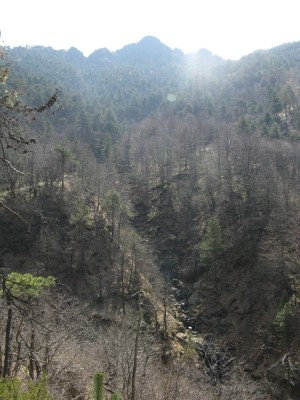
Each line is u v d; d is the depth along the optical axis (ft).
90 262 217.56
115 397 31.81
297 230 187.73
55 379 58.80
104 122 458.09
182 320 194.08
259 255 199.41
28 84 413.39
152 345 136.87
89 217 243.40
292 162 280.51
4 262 208.54
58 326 57.26
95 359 84.12
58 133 363.76
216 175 286.25
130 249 230.89
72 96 501.56
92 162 300.61
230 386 101.19
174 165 352.69
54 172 261.85
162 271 235.20
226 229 234.58
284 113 451.94
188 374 92.48
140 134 422.41
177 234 263.70
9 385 25.66
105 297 195.31
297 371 133.90
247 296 189.67
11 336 54.54
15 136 24.34
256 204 240.32
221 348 170.30
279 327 155.12
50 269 209.97
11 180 26.09
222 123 402.93
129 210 264.93
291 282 175.63
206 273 220.64
